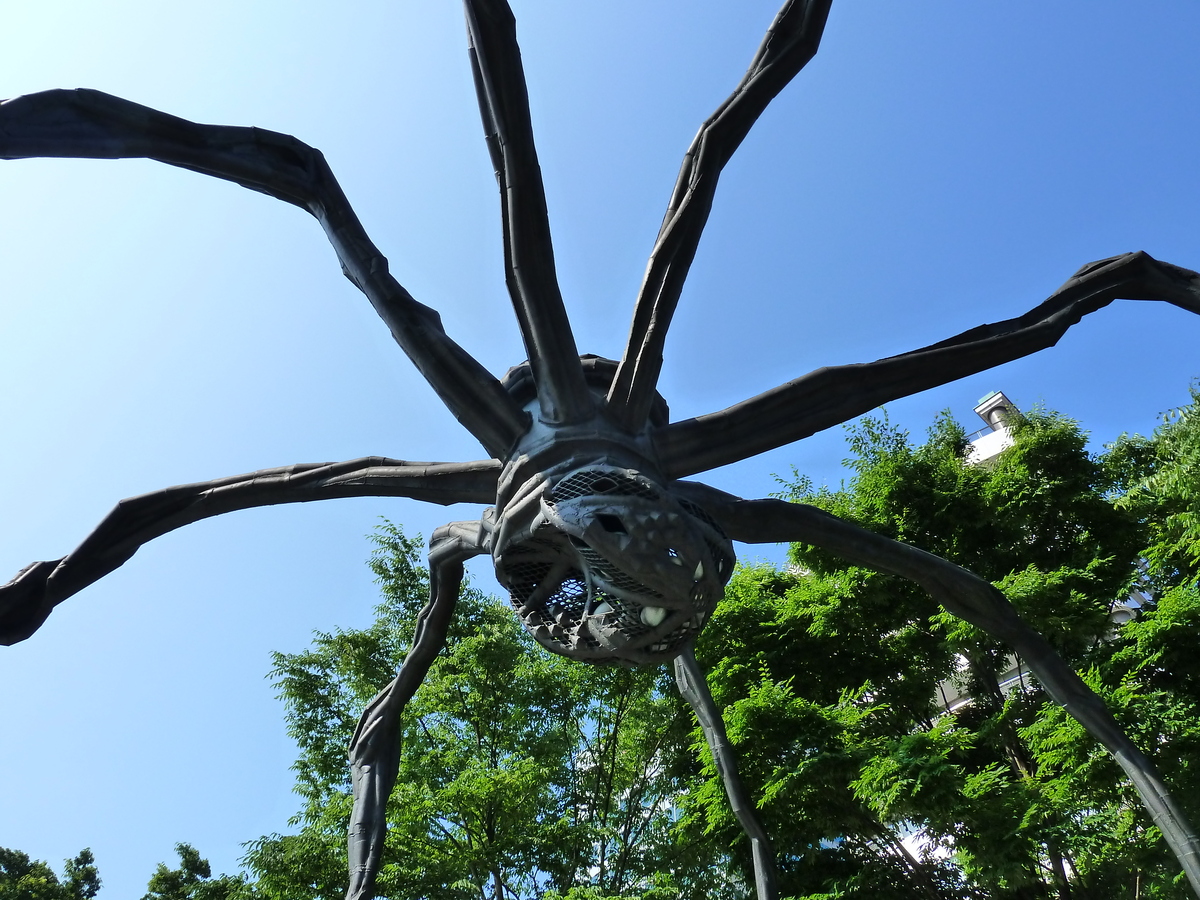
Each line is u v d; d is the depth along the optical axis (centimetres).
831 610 1412
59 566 610
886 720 1357
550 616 548
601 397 545
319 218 566
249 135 548
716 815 1277
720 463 572
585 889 1287
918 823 1141
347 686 1712
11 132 480
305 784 1634
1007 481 1489
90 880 2727
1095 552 1387
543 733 1591
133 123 519
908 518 1518
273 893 1401
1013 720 1245
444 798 1384
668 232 518
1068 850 1109
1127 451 1605
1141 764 575
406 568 1823
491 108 489
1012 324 614
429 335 535
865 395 592
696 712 743
